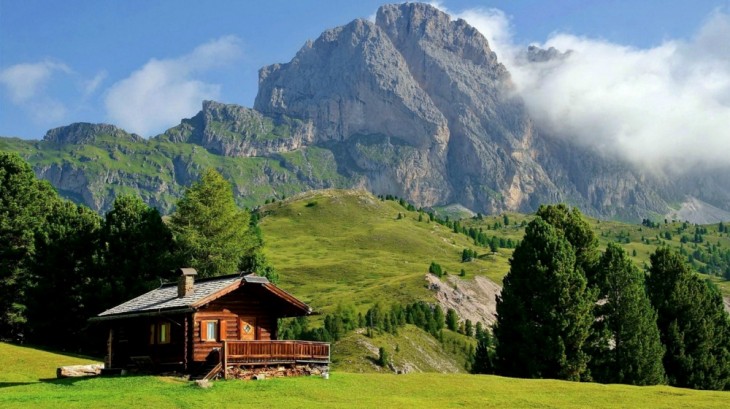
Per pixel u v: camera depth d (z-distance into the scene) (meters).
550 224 77.94
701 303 83.69
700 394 55.72
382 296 191.38
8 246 90.62
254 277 57.34
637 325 75.69
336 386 51.91
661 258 85.75
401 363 127.06
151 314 57.09
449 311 171.25
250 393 46.94
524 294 74.75
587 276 80.94
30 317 85.62
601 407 47.88
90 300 83.38
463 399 49.91
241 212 97.44
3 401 43.09
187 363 55.22
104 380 52.34
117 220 88.00
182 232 92.50
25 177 94.12
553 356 71.06
